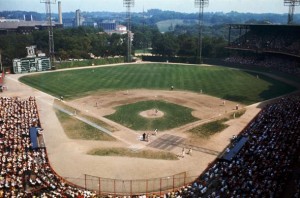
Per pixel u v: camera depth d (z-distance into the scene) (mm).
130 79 122250
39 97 95188
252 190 39656
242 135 61969
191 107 84875
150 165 52500
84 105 86812
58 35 191625
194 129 68750
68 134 65938
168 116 77375
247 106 85375
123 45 184000
